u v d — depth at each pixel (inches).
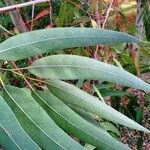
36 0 11.8
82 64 9.7
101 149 9.3
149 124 29.8
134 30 28.3
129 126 9.7
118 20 24.9
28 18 23.4
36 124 8.7
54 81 10.0
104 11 24.1
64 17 24.5
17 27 17.6
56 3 25.3
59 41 9.5
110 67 9.8
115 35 9.4
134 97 24.9
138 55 25.5
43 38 9.5
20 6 11.0
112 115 9.8
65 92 9.9
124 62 27.0
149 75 28.7
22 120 8.7
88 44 9.5
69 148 8.5
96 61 9.8
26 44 9.4
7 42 9.4
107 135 9.3
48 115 8.8
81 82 14.0
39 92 9.7
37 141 8.6
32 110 8.8
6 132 8.0
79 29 9.5
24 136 8.0
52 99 9.7
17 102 8.9
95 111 9.9
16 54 9.3
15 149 7.9
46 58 9.7
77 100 9.9
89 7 24.2
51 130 8.6
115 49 25.5
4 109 8.1
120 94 21.4
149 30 26.4
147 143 27.9
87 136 9.4
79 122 9.5
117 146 9.2
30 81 10.1
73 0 25.9
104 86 20.1
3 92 9.0
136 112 25.1
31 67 9.7
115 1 24.2
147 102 25.2
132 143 26.7
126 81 9.7
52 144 8.5
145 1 27.2
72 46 9.5
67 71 9.7
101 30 9.5
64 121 9.5
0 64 10.3
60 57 9.8
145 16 26.5
